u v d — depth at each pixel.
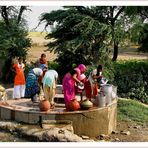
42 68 14.62
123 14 20.64
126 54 27.62
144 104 18.16
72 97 12.97
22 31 21.98
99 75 14.10
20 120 12.80
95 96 13.83
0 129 12.62
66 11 20.28
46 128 12.08
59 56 20.58
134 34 19.70
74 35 20.22
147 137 13.22
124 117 15.46
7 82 21.67
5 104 13.84
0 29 21.70
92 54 19.78
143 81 20.48
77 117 12.41
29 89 13.83
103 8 20.61
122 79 20.16
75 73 13.01
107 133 13.22
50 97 13.09
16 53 21.50
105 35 19.31
